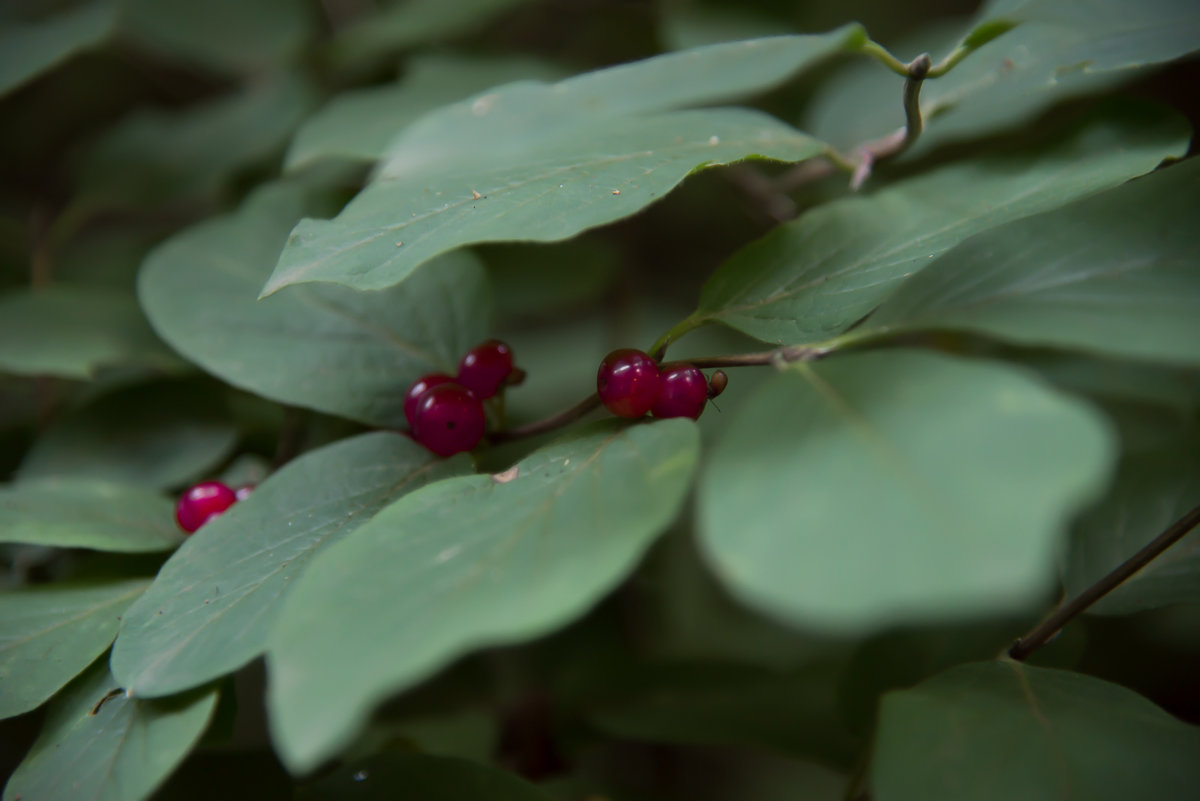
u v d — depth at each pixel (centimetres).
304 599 26
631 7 46
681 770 55
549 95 30
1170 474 30
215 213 48
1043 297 26
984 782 26
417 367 31
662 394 28
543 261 40
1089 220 27
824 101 36
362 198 28
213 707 27
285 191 34
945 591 24
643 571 39
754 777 55
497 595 25
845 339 27
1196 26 30
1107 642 39
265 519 29
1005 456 25
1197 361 25
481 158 29
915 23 56
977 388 25
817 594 24
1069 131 30
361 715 25
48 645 28
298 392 30
